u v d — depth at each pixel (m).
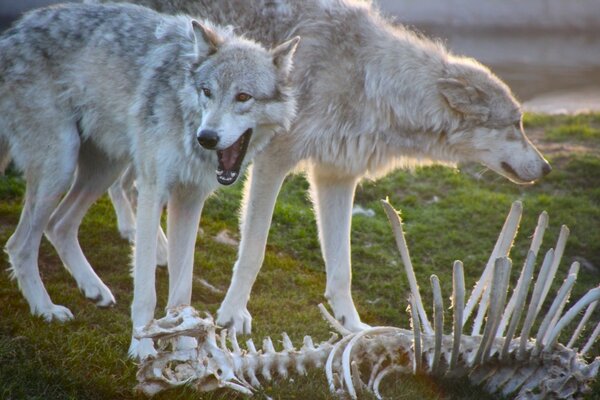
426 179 16.61
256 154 9.62
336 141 10.58
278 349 9.69
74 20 9.55
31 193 9.39
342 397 7.94
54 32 9.43
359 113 10.62
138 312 8.57
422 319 9.03
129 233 12.23
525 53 35.12
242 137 8.96
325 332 10.46
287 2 10.91
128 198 12.34
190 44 9.13
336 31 10.77
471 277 12.98
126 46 9.31
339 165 10.73
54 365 7.99
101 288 10.13
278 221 14.02
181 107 8.78
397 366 8.63
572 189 16.52
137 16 9.63
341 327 8.82
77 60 9.34
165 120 8.80
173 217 9.25
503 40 38.62
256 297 11.34
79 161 10.14
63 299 9.93
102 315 9.61
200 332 7.56
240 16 11.00
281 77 9.02
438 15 42.50
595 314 12.16
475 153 11.16
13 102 9.31
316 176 11.04
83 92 9.38
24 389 7.48
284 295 11.62
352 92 10.59
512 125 10.96
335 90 10.53
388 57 10.73
